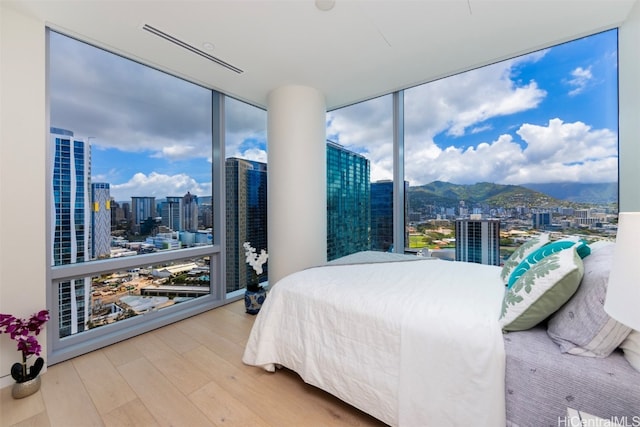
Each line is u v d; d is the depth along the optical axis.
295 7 1.78
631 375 0.85
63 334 2.03
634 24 1.80
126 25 1.94
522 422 0.96
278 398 1.53
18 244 1.72
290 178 2.93
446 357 1.08
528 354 0.99
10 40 1.68
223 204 3.13
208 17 1.87
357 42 2.17
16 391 1.53
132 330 2.30
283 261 2.96
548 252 1.34
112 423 1.35
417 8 1.80
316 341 1.49
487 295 1.44
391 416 1.20
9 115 1.68
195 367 1.83
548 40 2.15
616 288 0.69
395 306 1.32
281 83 2.88
